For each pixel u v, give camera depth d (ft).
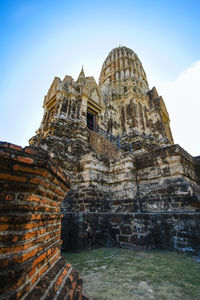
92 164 26.35
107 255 17.07
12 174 5.30
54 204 8.59
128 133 56.59
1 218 4.86
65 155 28.12
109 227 22.81
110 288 9.98
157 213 20.71
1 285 4.25
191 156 27.40
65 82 46.85
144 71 96.58
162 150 25.12
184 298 8.83
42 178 6.14
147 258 15.80
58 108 40.40
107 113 63.52
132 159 27.40
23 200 5.51
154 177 24.72
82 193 24.81
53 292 5.94
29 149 5.95
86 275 11.96
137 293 9.37
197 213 17.71
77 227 20.35
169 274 11.99
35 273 5.57
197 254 16.16
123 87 74.74
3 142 5.41
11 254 4.82
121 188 25.85
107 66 95.86
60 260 8.85
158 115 61.46
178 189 21.34
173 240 18.38
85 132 36.65
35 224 6.11
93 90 52.90
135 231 19.75
